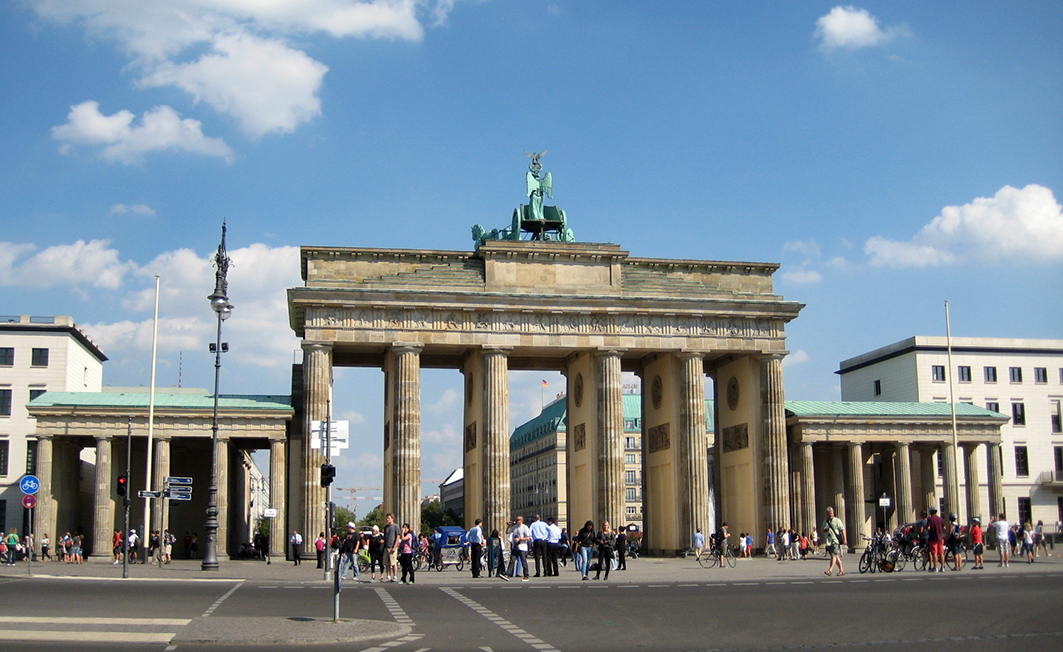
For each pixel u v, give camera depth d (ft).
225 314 237.66
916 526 240.73
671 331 358.43
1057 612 126.21
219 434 333.62
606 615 130.62
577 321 352.08
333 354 369.09
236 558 376.07
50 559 326.03
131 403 334.24
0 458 428.97
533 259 353.31
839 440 391.86
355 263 345.92
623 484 346.33
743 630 111.75
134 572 239.71
